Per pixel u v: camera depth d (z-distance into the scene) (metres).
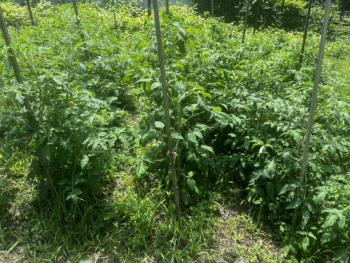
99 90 4.42
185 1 14.57
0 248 2.37
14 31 6.37
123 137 2.52
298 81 3.86
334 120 3.05
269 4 12.25
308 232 2.39
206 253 2.40
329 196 2.32
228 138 3.52
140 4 14.19
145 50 3.59
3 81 2.48
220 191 3.12
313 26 8.52
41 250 2.34
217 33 4.91
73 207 2.69
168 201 2.91
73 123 2.64
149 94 2.64
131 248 2.45
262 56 4.80
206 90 3.50
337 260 2.16
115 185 3.12
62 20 5.30
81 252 2.37
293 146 2.74
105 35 5.71
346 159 2.98
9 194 2.87
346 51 8.51
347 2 13.08
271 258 2.41
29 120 2.44
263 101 2.89
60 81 2.42
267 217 2.83
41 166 2.66
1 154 3.22
